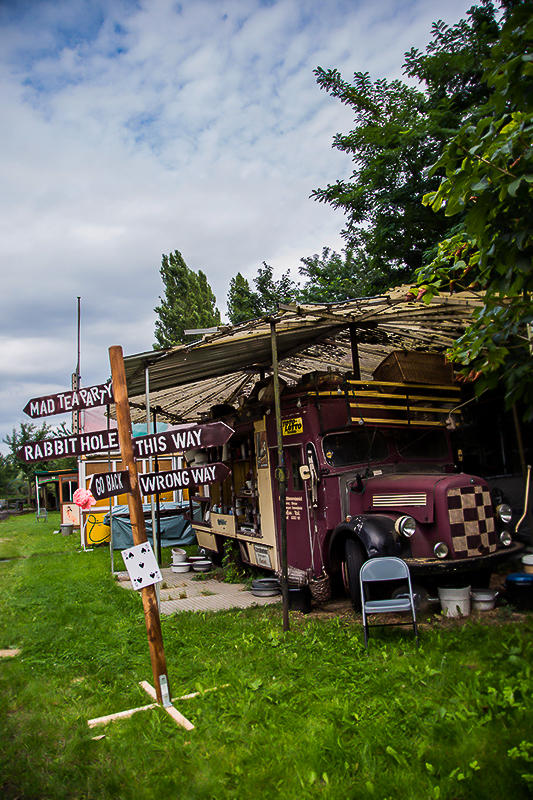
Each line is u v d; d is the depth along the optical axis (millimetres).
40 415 4383
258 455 8117
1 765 3252
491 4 9586
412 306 6250
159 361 6664
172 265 38062
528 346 3936
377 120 10898
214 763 3111
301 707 3760
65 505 21297
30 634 6039
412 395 7086
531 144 3207
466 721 3291
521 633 4773
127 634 5859
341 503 6539
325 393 6637
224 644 5242
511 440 8430
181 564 10445
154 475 4336
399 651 4703
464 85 9664
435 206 3826
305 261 20078
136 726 3605
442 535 5551
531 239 3279
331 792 2758
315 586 6461
